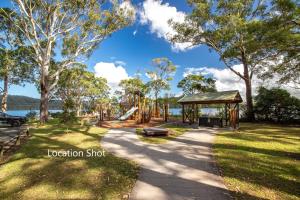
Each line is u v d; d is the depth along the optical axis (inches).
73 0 820.6
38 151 381.7
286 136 542.6
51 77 916.6
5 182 240.4
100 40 968.3
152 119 1047.6
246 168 278.5
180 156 343.9
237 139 499.8
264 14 885.8
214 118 765.9
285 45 604.1
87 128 714.8
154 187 215.3
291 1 540.4
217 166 287.3
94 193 205.9
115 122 906.1
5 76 1125.7
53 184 230.2
